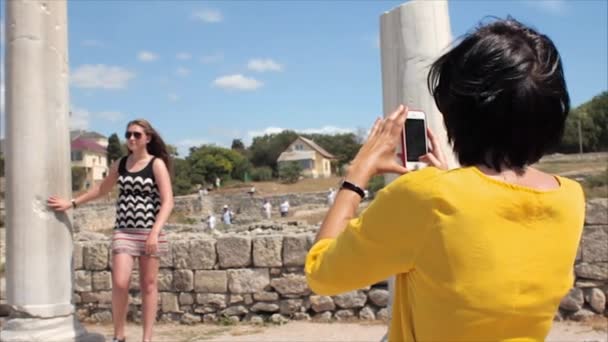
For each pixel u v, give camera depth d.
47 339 5.85
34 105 5.95
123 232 5.96
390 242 1.70
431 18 5.41
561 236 1.70
